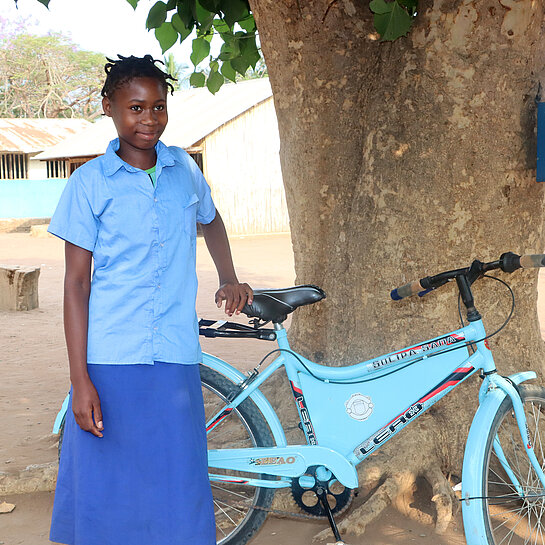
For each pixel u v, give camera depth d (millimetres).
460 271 2633
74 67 51375
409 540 2893
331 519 2732
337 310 3588
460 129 3154
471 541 2479
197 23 4461
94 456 2291
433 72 3154
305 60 3617
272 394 3732
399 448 3197
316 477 2701
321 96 3619
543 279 11492
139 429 2271
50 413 4812
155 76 2166
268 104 21453
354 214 3459
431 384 2678
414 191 3236
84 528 2314
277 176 21984
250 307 2641
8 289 9219
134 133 2172
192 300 2348
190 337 2332
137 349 2240
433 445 3230
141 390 2264
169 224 2229
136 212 2184
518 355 3420
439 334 3297
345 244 3592
